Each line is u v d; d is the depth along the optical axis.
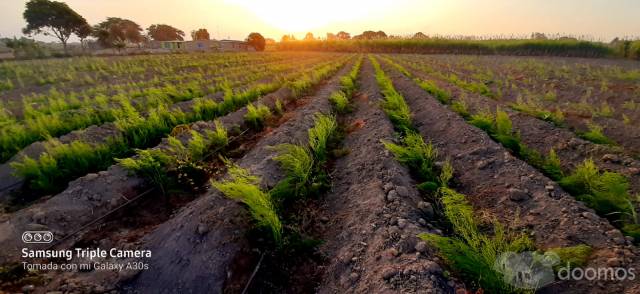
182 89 16.14
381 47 62.59
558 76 18.83
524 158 6.62
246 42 84.44
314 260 4.19
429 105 10.77
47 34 63.41
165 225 4.69
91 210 5.32
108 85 20.44
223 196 4.92
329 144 7.93
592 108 10.51
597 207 4.58
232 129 9.59
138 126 8.53
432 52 55.38
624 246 3.55
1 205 5.66
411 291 3.01
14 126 8.52
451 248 3.31
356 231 4.36
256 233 4.35
